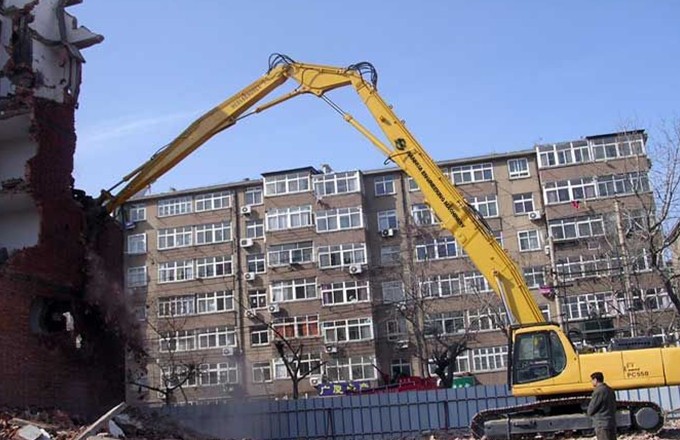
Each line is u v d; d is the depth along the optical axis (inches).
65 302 790.5
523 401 1066.1
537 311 735.1
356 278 2050.9
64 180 818.2
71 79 858.8
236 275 2186.3
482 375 1883.6
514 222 2062.0
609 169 1967.3
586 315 1777.8
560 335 722.2
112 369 842.2
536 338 726.5
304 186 2171.5
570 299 1798.7
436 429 1082.7
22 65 803.4
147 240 2276.1
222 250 2218.3
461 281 1879.9
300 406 1119.6
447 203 763.4
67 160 828.6
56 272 780.6
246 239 2196.1
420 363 1942.7
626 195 1902.1
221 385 2053.4
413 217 2059.5
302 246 2123.5
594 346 783.1
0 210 799.7
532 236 2038.6
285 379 2031.3
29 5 815.7
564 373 712.4
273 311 2079.2
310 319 2060.8
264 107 856.9
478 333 1873.8
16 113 780.6
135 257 2267.5
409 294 1795.0
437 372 1519.4
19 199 773.3
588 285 1761.8
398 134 786.2
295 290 2094.0
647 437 696.4
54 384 748.0
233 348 2091.5
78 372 784.9
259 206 2236.7
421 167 773.9
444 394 1097.4
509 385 746.2
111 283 861.8
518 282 737.6
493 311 1565.0
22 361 714.2
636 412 717.3
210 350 2107.5
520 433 729.0
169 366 1849.2
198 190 2276.1
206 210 2267.5
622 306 1482.5
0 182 782.5
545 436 734.5
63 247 797.2
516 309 733.9
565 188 1990.7
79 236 822.5
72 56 864.3
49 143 804.6
